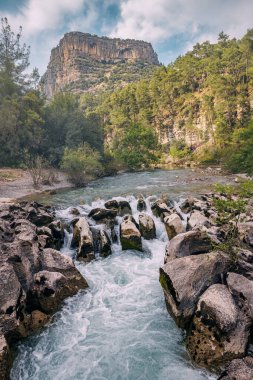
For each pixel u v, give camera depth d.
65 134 43.59
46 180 29.73
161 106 95.12
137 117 98.56
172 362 6.96
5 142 36.53
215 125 73.44
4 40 40.53
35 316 8.53
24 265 9.13
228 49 90.31
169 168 50.91
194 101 87.06
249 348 6.83
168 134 92.88
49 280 9.20
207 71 91.31
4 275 8.00
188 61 99.69
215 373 6.44
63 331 8.28
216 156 59.69
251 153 33.34
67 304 9.45
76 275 10.35
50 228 14.10
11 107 36.28
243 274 9.01
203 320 7.24
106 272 11.71
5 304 7.57
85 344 7.75
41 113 43.41
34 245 10.51
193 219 14.31
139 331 8.16
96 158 35.53
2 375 6.35
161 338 7.81
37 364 7.13
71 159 30.91
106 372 6.82
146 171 44.50
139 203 19.59
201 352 6.82
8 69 39.72
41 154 40.66
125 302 9.63
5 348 6.62
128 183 31.53
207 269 8.55
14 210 17.48
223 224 12.61
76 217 17.12
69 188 29.02
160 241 14.77
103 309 9.28
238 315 7.01
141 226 14.97
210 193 22.06
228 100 70.88
